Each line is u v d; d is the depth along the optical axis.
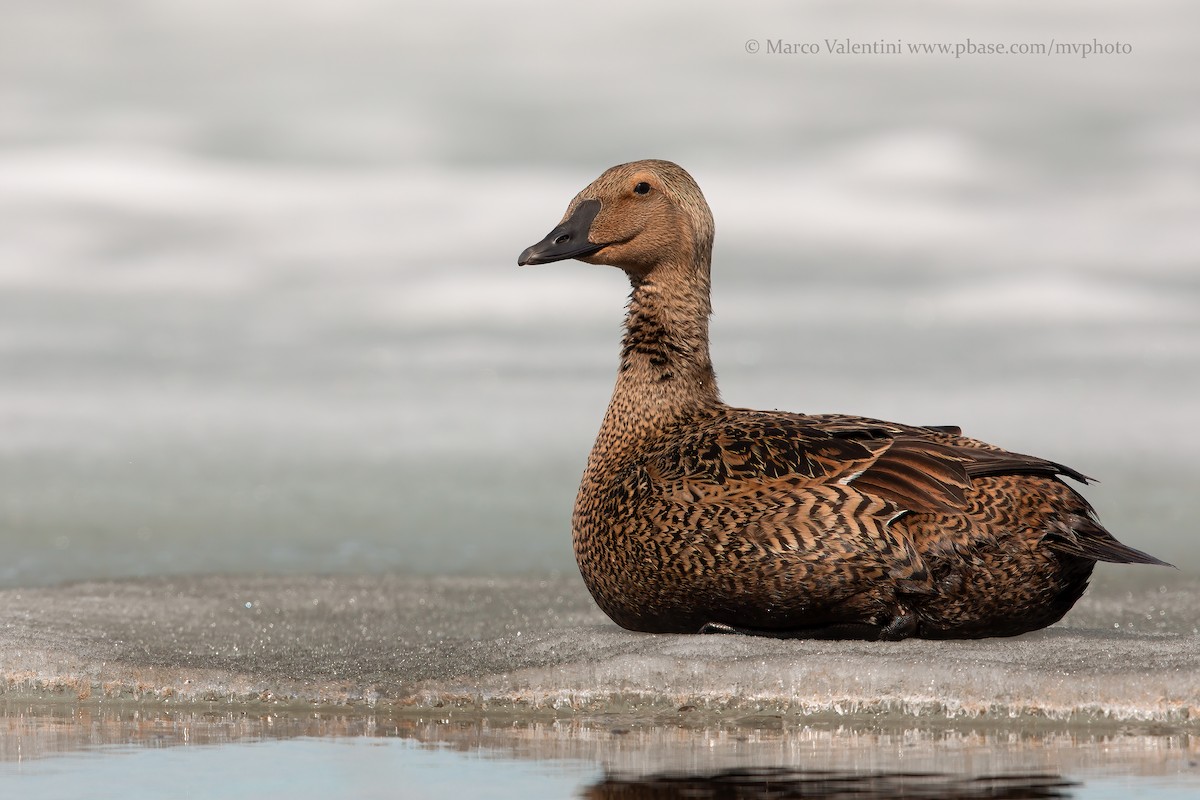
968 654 10.34
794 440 10.54
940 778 8.46
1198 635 11.33
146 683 10.81
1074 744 9.29
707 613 10.74
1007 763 8.82
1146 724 9.75
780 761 8.87
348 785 8.32
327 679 10.77
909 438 10.68
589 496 11.27
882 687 10.06
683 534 10.45
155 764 8.84
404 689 10.57
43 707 10.48
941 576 10.30
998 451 10.80
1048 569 10.49
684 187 11.87
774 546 10.21
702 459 10.62
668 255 11.77
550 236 11.89
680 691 10.28
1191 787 8.29
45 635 11.69
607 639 11.24
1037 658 10.31
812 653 10.35
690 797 8.03
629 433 11.59
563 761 8.87
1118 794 8.13
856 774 8.55
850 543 10.15
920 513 10.24
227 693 10.67
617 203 11.78
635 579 10.79
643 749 9.19
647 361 11.68
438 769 8.69
